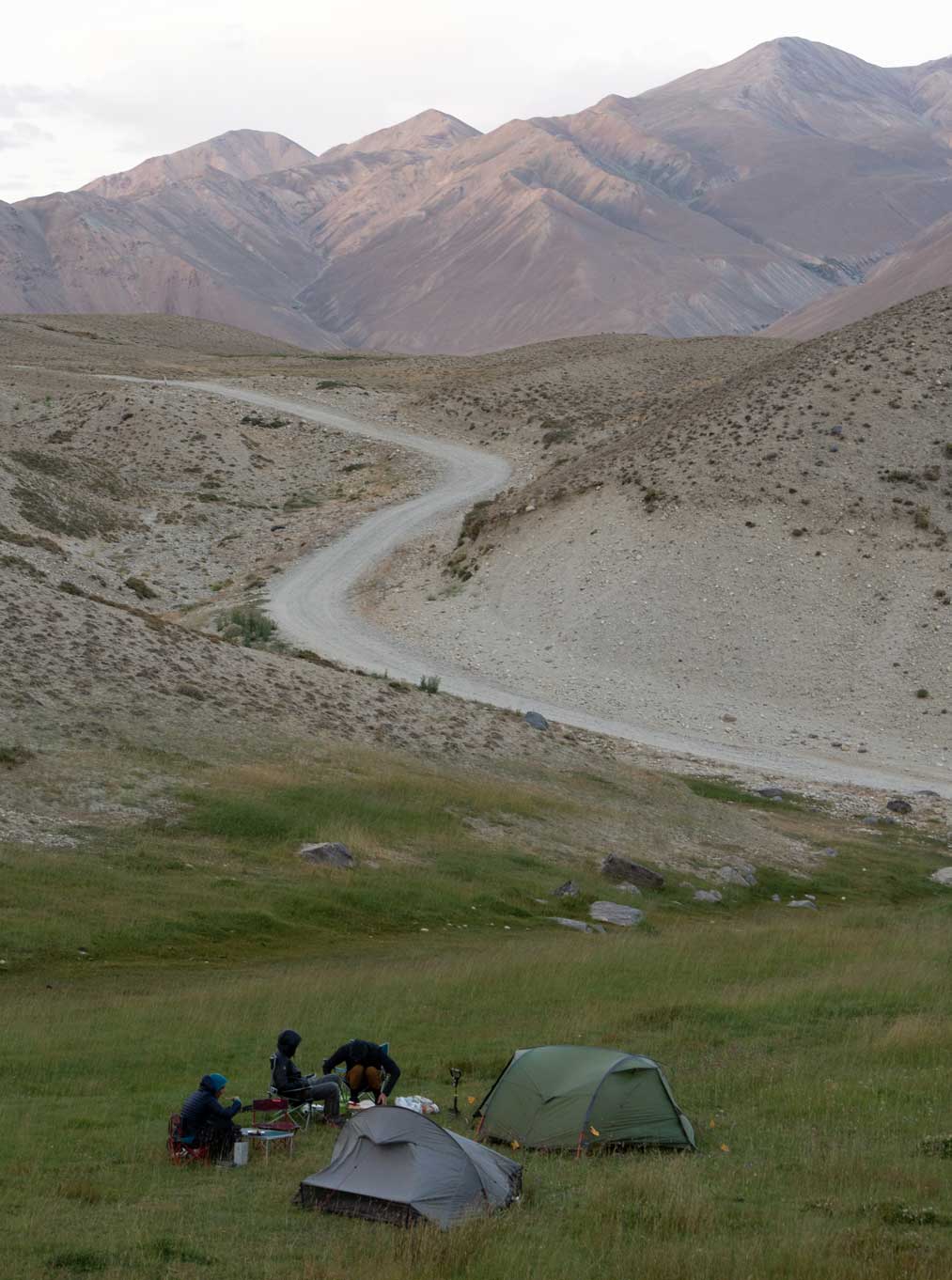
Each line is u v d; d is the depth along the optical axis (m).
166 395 147.62
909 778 62.12
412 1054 20.02
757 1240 11.93
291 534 111.25
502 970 26.98
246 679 52.56
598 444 131.50
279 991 24.73
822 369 106.44
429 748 51.53
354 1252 11.69
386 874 36.84
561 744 57.59
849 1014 23.62
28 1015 22.36
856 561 83.06
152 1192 13.59
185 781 40.91
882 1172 14.27
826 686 73.44
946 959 30.05
